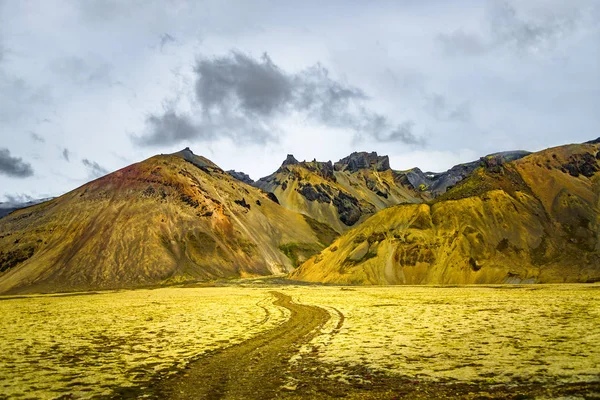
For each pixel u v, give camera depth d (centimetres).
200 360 2964
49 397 2128
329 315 5666
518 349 3011
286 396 2106
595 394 1956
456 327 4225
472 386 2180
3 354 3241
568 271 13975
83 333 4328
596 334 3519
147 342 3725
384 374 2495
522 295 8331
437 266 14538
